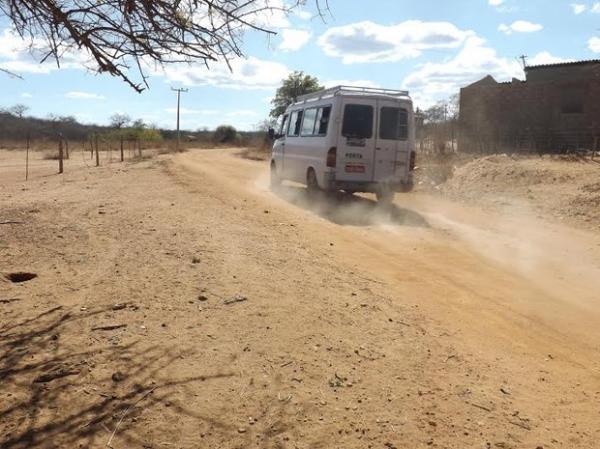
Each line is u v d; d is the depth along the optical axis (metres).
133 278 6.46
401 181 12.93
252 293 5.98
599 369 4.69
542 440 3.57
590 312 6.09
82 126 53.81
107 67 3.80
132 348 4.62
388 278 6.98
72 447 3.33
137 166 23.50
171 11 3.61
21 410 3.70
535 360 4.79
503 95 28.27
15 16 3.66
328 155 12.63
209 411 3.73
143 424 3.57
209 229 9.20
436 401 3.96
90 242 8.27
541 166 16.39
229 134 78.50
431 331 5.23
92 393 3.92
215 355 4.52
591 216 11.45
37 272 6.79
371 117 12.67
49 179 19.67
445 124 29.47
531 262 8.16
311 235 9.37
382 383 4.18
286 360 4.46
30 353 4.52
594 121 25.69
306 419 3.68
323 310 5.58
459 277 7.24
